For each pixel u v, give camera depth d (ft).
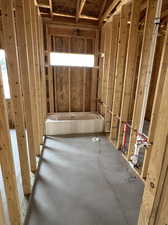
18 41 5.47
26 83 5.96
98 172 7.61
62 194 6.16
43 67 11.27
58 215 5.26
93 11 11.88
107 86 11.31
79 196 6.10
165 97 1.67
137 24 7.56
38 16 9.29
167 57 5.42
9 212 4.38
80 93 14.39
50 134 11.67
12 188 4.19
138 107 7.55
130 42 7.81
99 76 13.56
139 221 2.37
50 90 13.25
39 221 5.03
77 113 14.10
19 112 5.11
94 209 5.55
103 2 10.87
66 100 14.25
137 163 8.04
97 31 12.75
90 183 6.84
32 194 6.10
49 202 5.76
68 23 12.08
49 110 13.82
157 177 1.85
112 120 10.53
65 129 11.81
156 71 13.32
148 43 6.54
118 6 9.07
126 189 6.55
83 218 5.19
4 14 4.30
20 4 5.06
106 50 11.60
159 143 1.78
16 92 4.91
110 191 6.41
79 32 12.70
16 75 4.77
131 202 5.90
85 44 12.99
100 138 11.35
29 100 6.26
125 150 9.43
